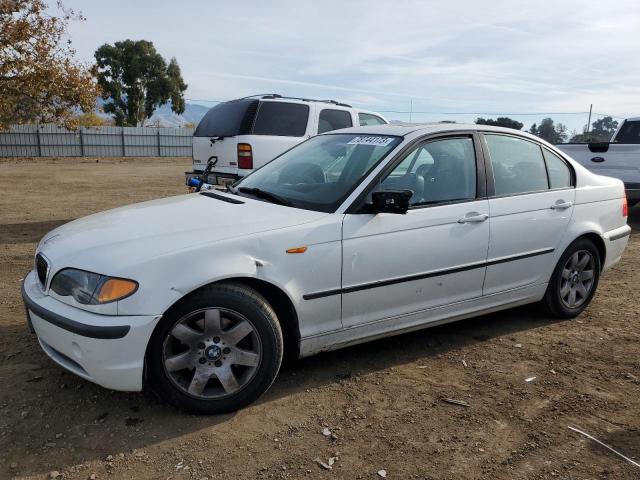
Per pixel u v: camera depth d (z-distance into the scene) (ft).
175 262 9.70
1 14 49.37
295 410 10.63
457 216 12.79
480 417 10.52
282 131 28.71
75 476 8.57
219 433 9.79
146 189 55.01
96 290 9.50
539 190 14.69
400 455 9.29
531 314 16.31
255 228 10.60
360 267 11.46
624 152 29.40
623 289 19.03
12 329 14.26
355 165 12.59
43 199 45.21
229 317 10.25
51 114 56.08
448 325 15.31
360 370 12.39
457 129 13.57
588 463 9.14
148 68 185.06
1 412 10.24
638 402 11.18
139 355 9.50
